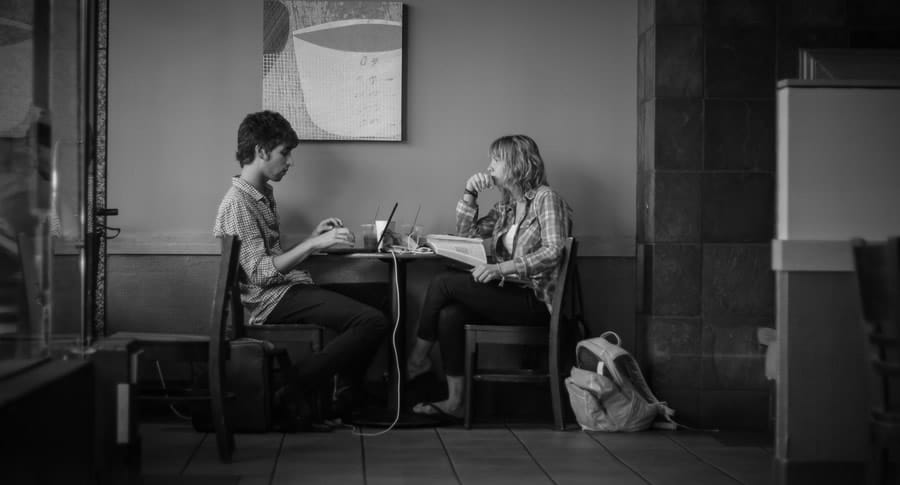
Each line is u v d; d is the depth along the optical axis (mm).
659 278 4855
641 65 5105
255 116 4684
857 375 3244
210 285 5051
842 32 4875
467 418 4613
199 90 5074
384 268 5125
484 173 4945
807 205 3244
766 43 4875
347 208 5125
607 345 4652
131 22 5055
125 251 5008
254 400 4367
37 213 2822
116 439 3098
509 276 4648
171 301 5043
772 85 4871
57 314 2959
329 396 4719
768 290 4867
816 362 3242
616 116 5168
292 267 4551
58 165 2969
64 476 2514
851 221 3248
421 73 5141
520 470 3711
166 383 4965
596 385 4523
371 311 4539
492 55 5152
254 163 4691
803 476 3227
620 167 5172
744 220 4871
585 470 3719
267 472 3627
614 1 5160
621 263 5172
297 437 4348
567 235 4684
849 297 3238
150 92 5059
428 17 5137
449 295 4688
